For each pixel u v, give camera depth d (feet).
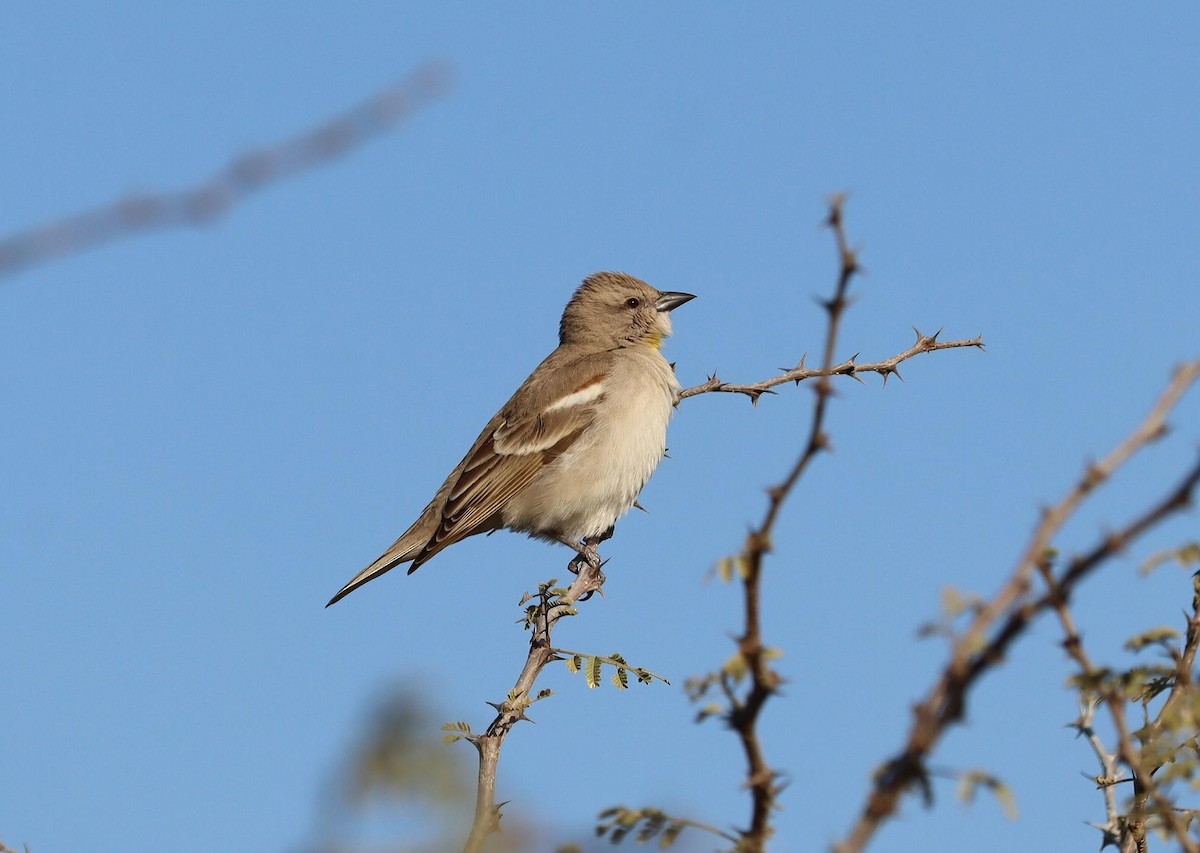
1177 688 25.52
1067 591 17.56
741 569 20.21
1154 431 18.17
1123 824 28.22
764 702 20.98
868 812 17.79
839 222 19.48
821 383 19.65
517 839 26.11
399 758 27.04
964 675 17.70
